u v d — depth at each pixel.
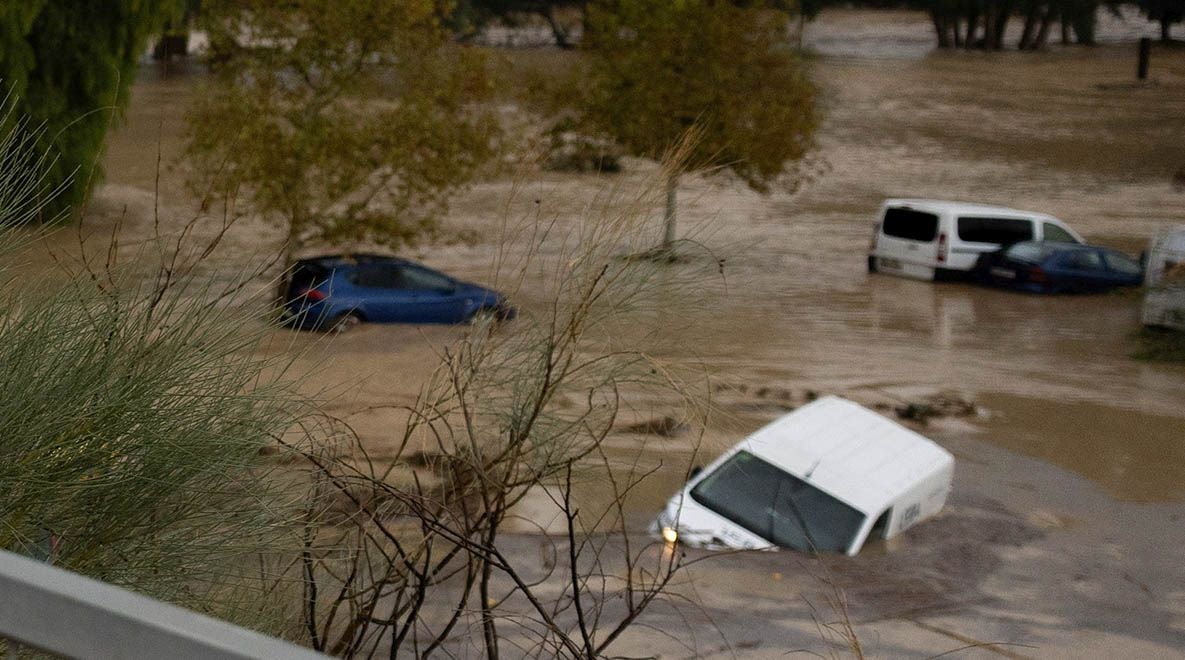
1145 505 22.81
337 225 39.72
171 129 79.56
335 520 6.00
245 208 38.75
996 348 38.25
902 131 104.56
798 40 165.88
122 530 4.39
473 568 6.96
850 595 13.25
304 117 40.03
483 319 6.48
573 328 6.20
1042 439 28.17
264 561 5.33
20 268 4.80
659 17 51.94
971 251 49.41
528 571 11.16
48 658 2.88
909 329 40.44
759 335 36.25
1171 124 112.12
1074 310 45.03
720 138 52.59
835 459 18.33
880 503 17.27
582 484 6.81
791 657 9.88
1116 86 145.50
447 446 6.97
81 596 1.66
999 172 86.00
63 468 4.23
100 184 48.06
